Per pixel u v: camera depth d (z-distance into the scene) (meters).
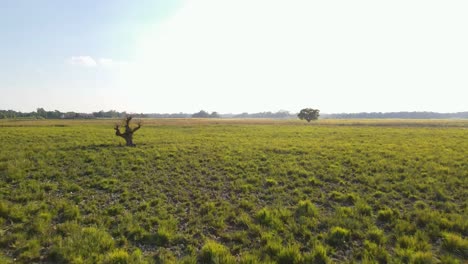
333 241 8.37
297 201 12.05
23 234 8.38
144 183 14.69
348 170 17.27
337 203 11.89
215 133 46.47
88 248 7.59
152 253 7.80
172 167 18.48
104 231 8.71
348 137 38.62
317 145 28.91
